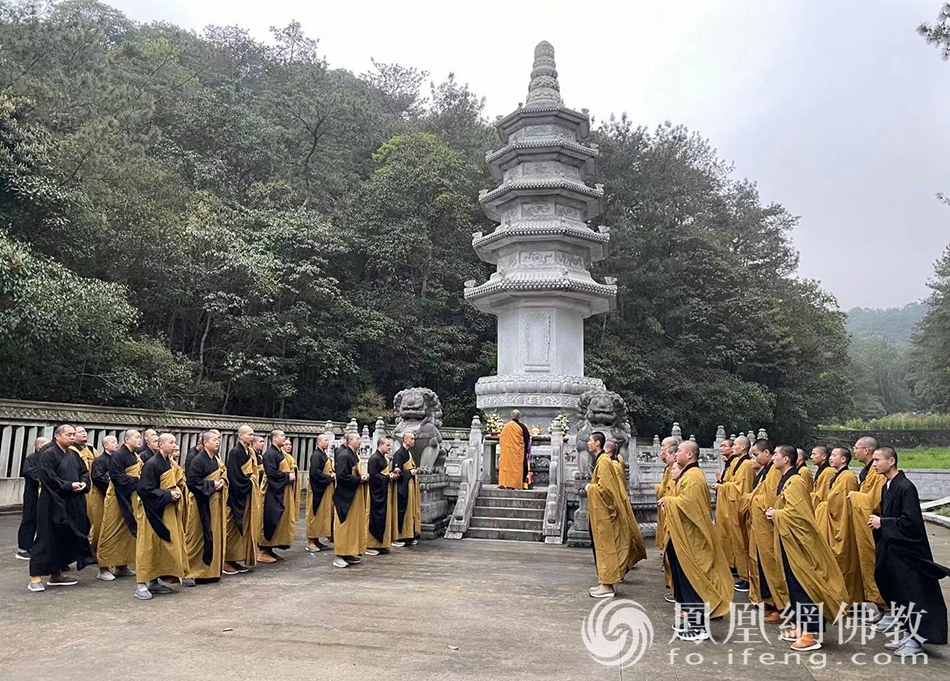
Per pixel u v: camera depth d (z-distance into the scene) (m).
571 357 20.39
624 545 8.84
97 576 9.34
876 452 6.93
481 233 22.02
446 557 11.40
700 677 5.67
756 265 42.78
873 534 7.52
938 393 54.69
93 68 25.91
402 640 6.48
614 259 34.72
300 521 15.85
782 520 6.71
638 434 33.91
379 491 11.73
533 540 13.41
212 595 8.32
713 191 42.16
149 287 22.66
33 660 5.73
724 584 7.03
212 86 40.62
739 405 33.56
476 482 14.84
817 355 40.22
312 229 27.06
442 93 42.97
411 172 31.20
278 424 20.92
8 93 19.00
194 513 8.97
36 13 26.11
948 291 50.91
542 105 21.02
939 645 6.74
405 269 32.03
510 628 7.01
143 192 22.19
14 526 13.21
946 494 28.42
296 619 7.21
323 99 37.69
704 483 7.21
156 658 5.80
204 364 24.72
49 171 17.91
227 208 27.16
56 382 17.58
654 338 35.03
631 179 36.78
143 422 17.05
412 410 14.53
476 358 32.53
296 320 25.33
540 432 17.94
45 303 14.02
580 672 5.68
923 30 14.23
